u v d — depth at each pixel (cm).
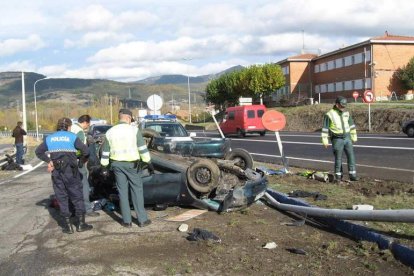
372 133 3145
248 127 3466
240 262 553
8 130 8669
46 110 11206
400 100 4716
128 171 739
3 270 563
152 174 821
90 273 542
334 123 1042
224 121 3716
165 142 928
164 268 547
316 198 845
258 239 643
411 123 2516
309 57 7025
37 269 562
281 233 668
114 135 740
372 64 5341
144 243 651
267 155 1897
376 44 5341
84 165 837
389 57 5369
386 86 5372
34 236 714
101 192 945
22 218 845
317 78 6900
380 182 1024
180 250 612
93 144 933
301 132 3922
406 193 879
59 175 723
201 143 933
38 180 1410
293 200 821
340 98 1035
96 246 647
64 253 621
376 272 500
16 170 1753
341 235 644
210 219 765
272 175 1173
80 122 888
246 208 822
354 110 3956
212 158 916
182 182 812
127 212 747
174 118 2092
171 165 823
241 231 686
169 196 819
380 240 574
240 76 6688
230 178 840
